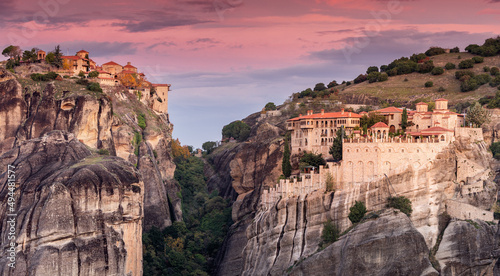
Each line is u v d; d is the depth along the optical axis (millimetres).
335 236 182625
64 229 192375
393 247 170625
